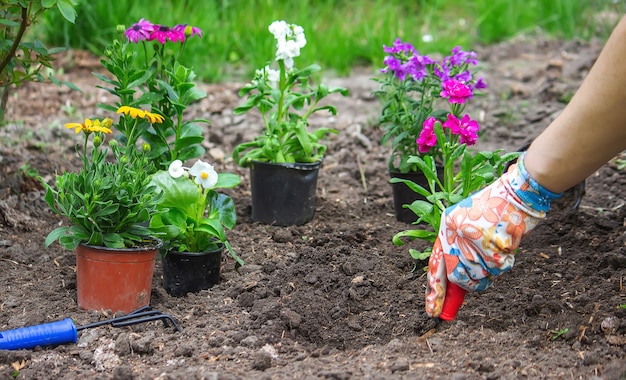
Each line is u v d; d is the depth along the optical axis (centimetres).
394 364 264
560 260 351
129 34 337
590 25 770
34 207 393
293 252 361
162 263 331
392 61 390
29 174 412
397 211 404
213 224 318
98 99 567
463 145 327
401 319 305
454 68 389
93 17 661
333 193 444
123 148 350
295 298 313
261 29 687
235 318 303
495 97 591
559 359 267
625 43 224
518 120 543
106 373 266
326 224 398
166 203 311
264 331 292
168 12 675
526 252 359
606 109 232
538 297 312
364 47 700
